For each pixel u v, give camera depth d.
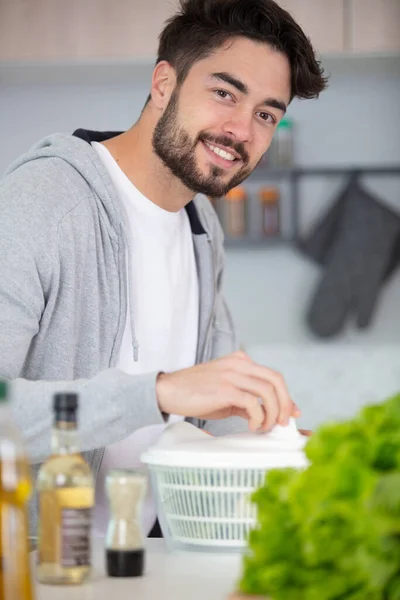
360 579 0.86
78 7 4.00
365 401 4.30
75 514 1.12
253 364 1.47
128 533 1.19
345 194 4.31
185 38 1.90
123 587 1.12
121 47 3.99
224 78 1.85
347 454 0.89
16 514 0.90
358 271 4.27
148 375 1.46
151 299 1.99
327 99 4.35
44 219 1.75
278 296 4.39
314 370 4.32
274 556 0.93
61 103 4.35
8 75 4.21
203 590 1.11
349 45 3.98
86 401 1.45
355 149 4.36
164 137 1.91
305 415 4.30
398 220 4.29
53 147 1.88
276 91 1.90
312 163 4.37
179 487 1.38
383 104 4.35
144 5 3.98
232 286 4.39
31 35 4.00
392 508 0.83
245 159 1.92
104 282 1.88
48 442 1.48
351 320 4.35
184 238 2.11
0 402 0.88
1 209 1.75
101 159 1.99
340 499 0.87
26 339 1.69
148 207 1.99
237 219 4.23
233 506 1.37
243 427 2.01
